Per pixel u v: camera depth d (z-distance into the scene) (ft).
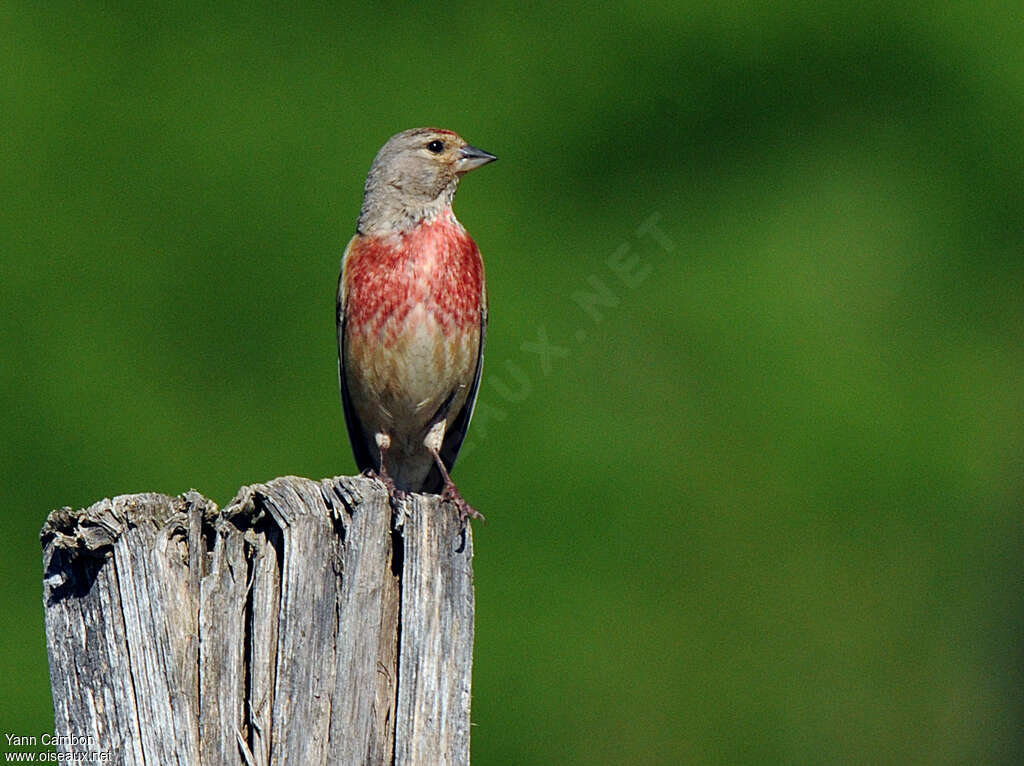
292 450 39.58
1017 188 44.78
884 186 44.73
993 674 40.47
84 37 41.91
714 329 41.37
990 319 43.83
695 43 44.52
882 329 42.60
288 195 41.27
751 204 44.04
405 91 42.45
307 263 40.86
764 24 44.70
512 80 43.09
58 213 40.83
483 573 38.19
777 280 42.50
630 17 44.09
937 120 45.60
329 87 42.24
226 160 41.39
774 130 44.45
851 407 40.57
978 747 40.37
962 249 44.32
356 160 41.65
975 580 40.63
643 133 43.62
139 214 41.04
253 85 42.09
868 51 45.52
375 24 42.78
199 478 39.42
